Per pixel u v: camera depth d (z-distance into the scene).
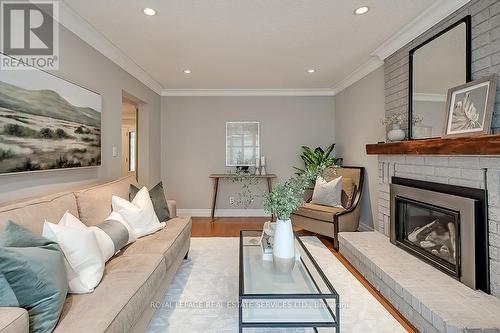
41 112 1.92
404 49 2.73
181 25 2.44
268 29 2.54
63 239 1.37
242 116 4.94
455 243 1.92
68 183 2.27
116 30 2.52
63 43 2.18
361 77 3.81
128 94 3.49
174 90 4.84
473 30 1.91
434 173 2.22
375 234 2.99
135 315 1.35
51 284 1.08
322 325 1.45
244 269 1.88
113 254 1.79
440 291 1.72
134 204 2.39
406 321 1.78
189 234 2.85
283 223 1.83
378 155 3.11
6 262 0.99
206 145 4.94
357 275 2.48
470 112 1.87
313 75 4.04
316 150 4.71
